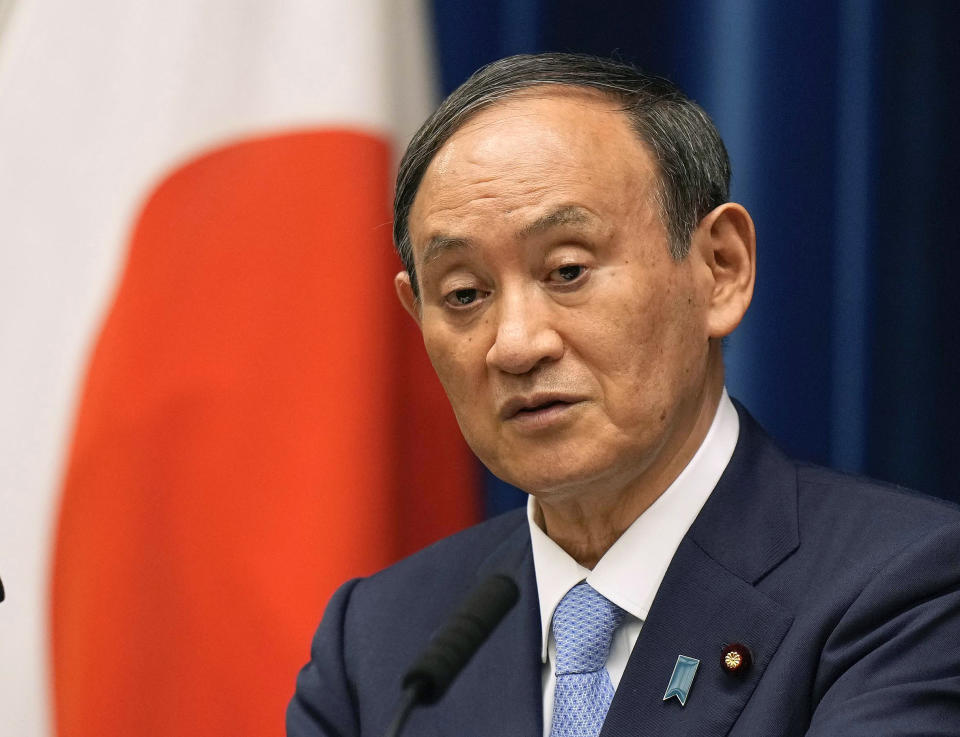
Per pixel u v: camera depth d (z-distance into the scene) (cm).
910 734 525
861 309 986
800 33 1003
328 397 939
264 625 926
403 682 550
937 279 977
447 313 623
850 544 601
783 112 1004
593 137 612
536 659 637
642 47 1041
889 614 565
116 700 925
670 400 614
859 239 988
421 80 1000
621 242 604
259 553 933
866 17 991
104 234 964
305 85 968
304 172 959
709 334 641
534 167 602
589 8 1053
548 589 650
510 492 1065
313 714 695
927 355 977
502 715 624
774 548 610
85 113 977
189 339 950
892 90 989
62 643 937
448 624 559
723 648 585
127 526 937
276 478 938
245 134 969
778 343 998
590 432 600
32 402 952
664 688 586
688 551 614
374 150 960
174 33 978
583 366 600
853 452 985
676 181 627
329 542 928
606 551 645
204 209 962
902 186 986
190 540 936
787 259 1000
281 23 979
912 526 595
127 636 930
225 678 925
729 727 569
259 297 951
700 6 1027
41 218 969
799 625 579
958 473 970
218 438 941
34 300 961
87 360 952
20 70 985
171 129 968
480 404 621
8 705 932
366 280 948
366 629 703
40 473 946
